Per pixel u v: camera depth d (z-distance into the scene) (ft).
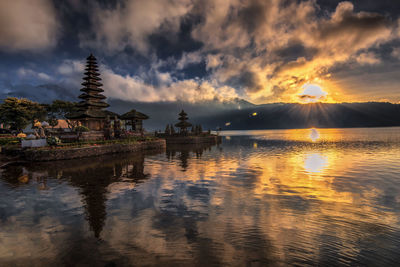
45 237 17.31
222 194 29.99
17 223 20.01
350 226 19.74
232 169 51.37
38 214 22.22
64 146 71.20
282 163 61.41
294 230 18.81
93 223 20.02
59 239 16.97
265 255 14.75
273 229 18.98
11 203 25.59
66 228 18.98
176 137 168.96
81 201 26.43
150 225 19.63
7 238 17.15
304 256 14.71
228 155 83.61
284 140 211.41
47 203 25.66
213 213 22.75
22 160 61.57
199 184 35.81
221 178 40.81
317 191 31.68
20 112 142.00
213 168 52.60
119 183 36.04
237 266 13.41
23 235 17.66
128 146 91.71
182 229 18.83
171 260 14.05
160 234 17.81
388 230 18.90
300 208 24.40
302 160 67.92
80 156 68.85
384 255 14.93
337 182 37.58
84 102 126.93
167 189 32.42
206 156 79.71
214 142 187.42
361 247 16.05
